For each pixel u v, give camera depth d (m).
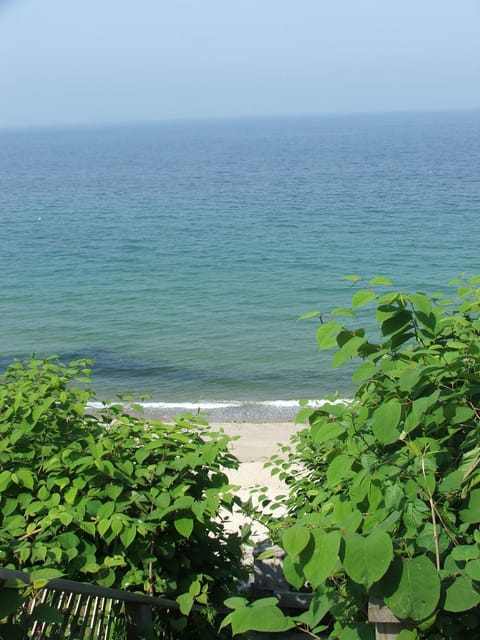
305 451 6.73
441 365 3.44
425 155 194.12
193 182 134.25
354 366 30.16
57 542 4.29
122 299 45.03
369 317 37.25
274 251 61.97
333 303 42.56
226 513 12.22
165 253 62.59
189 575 5.09
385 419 3.12
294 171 152.50
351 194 106.25
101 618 4.15
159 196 111.69
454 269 53.31
